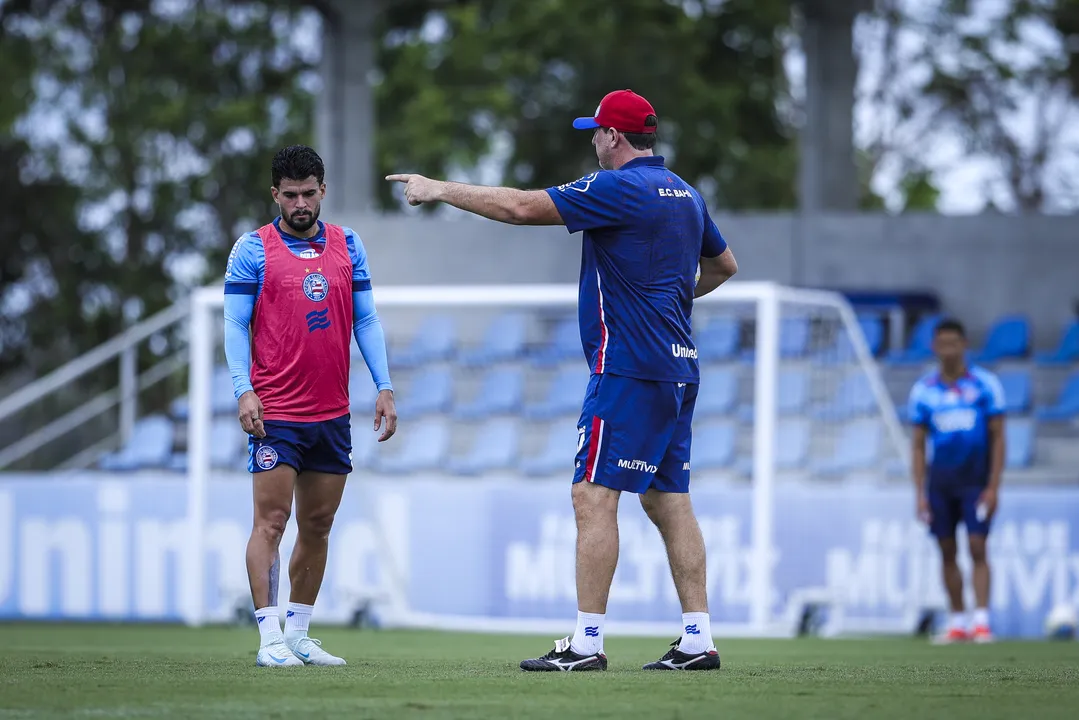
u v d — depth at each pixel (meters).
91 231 101.88
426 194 19.34
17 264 100.25
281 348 20.44
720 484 49.66
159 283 101.19
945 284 63.31
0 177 99.00
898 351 62.19
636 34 105.44
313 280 20.50
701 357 57.34
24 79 98.94
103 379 96.69
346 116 65.75
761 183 109.06
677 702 15.20
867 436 51.91
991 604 45.94
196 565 45.56
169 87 101.81
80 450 74.12
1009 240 63.06
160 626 45.53
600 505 19.70
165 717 13.88
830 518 45.41
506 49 109.81
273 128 102.75
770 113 111.50
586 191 19.42
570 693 16.11
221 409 53.94
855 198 66.38
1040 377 61.06
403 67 110.69
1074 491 45.97
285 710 14.35
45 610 48.78
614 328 19.55
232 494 47.06
